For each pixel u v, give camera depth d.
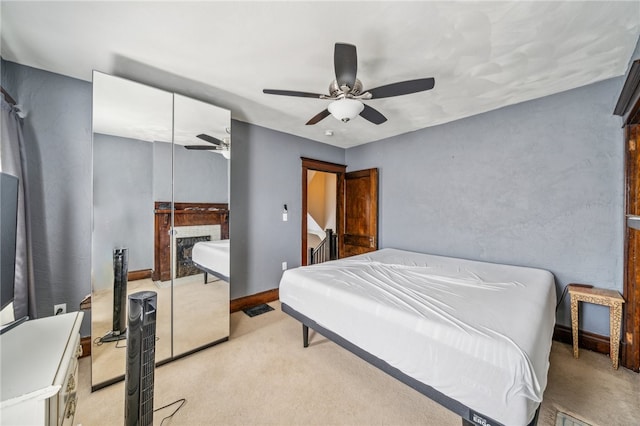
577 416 1.53
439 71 2.02
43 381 0.77
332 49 1.74
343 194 4.53
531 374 1.05
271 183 3.52
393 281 2.08
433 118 3.07
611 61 1.89
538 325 1.32
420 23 1.49
